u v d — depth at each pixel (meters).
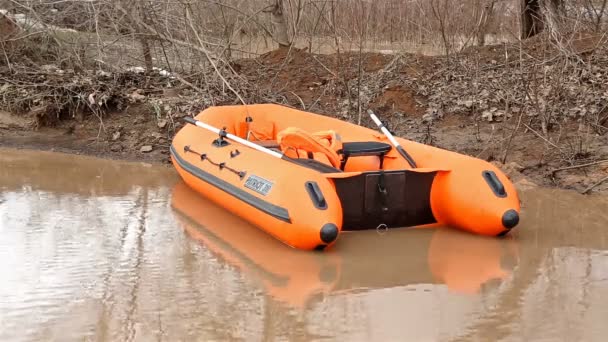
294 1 14.58
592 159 9.01
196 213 7.63
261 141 8.91
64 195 8.27
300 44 14.98
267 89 11.84
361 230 6.98
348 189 6.75
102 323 4.96
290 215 6.32
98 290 5.55
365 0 15.23
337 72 11.96
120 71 12.01
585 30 12.75
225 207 7.50
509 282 5.74
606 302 5.34
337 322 4.99
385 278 5.82
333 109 11.29
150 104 11.23
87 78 11.65
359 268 6.04
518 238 6.85
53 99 11.27
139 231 7.02
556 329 4.88
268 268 6.04
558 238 6.84
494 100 10.73
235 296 5.45
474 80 11.34
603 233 6.99
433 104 10.98
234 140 7.72
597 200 8.06
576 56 10.76
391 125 10.63
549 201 8.03
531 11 13.37
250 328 4.89
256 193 6.78
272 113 9.34
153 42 12.95
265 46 15.16
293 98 11.73
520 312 5.16
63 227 7.11
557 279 5.81
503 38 16.02
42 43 12.46
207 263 6.16
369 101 11.27
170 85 11.99
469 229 6.90
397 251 6.45
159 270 5.99
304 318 5.05
